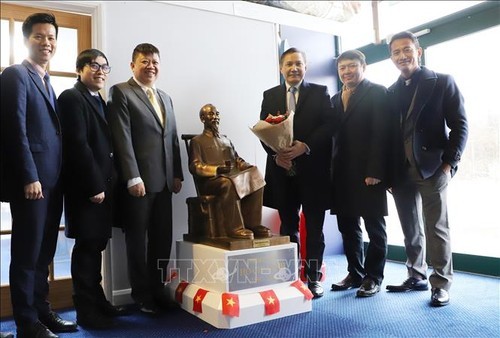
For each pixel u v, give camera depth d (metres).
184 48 2.92
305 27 3.61
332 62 3.92
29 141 1.83
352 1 3.84
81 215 2.09
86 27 2.70
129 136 2.27
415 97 2.41
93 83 2.19
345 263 3.55
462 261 3.10
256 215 2.39
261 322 2.15
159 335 2.01
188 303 2.34
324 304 2.42
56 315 2.12
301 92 2.60
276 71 3.31
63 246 2.91
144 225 2.32
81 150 2.05
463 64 3.15
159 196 2.42
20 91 1.80
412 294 2.56
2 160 1.80
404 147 2.49
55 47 1.98
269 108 2.67
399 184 2.55
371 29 3.84
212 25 3.04
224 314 2.06
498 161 2.99
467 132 2.34
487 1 2.94
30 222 1.82
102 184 2.08
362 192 2.49
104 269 2.59
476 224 3.18
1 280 2.94
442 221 2.39
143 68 2.38
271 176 2.63
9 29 2.49
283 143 2.38
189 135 2.62
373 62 3.80
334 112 2.60
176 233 2.81
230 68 3.10
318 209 2.55
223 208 2.33
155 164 2.34
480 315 2.13
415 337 1.88
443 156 2.34
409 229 2.63
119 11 2.70
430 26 3.28
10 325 2.27
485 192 3.11
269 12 3.33
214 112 2.54
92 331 2.08
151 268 2.45
